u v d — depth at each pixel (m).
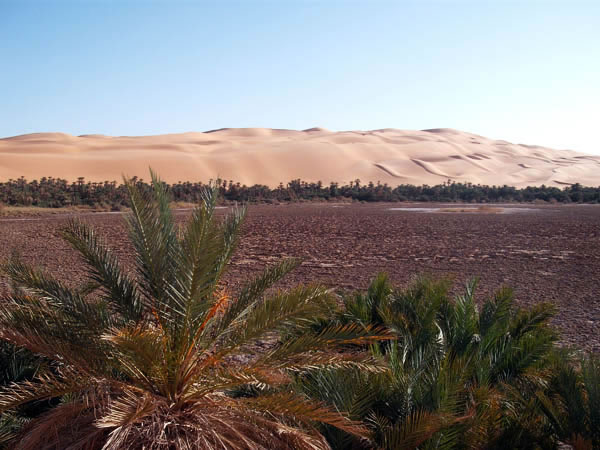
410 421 3.62
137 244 4.14
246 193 77.31
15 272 4.21
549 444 3.80
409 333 5.20
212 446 3.31
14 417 3.87
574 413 3.98
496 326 5.45
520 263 17.34
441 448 3.56
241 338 3.87
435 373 4.16
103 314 4.23
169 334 3.84
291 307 3.90
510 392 4.44
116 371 3.98
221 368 3.73
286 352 3.91
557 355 5.09
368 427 3.83
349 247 21.86
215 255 3.64
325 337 4.00
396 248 21.58
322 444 3.48
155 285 4.11
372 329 5.46
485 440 3.69
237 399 3.71
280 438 3.59
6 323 3.73
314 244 22.98
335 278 14.06
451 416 3.66
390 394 4.02
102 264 4.33
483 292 12.16
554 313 5.84
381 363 4.14
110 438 2.99
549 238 26.05
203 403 3.61
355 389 3.95
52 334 3.83
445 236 26.92
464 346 5.16
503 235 27.56
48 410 3.81
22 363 4.29
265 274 4.52
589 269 16.08
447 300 6.11
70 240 4.31
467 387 4.35
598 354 7.23
